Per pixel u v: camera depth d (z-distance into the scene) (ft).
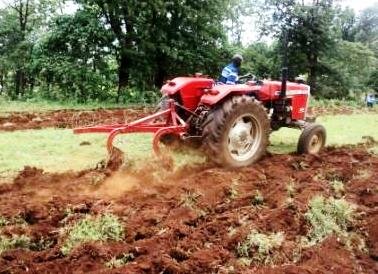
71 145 28.02
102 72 61.62
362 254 16.74
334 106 77.20
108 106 55.52
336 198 21.01
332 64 97.45
